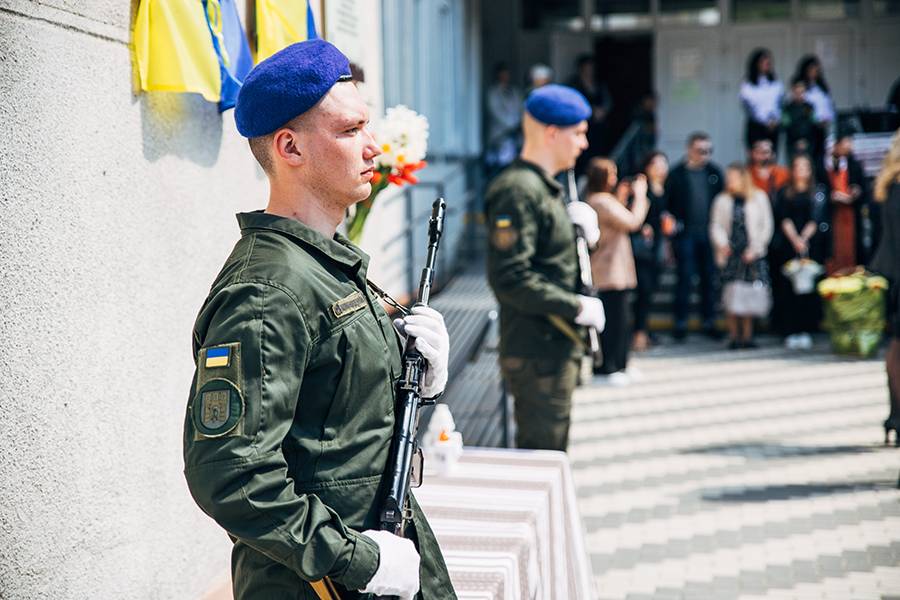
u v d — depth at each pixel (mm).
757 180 11703
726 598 4547
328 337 2031
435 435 3859
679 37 16391
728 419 8031
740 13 16266
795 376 9680
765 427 7730
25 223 2635
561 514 3736
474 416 6488
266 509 1863
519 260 4531
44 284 2717
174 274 3486
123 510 3133
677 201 11758
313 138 2111
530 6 16500
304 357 1985
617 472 6629
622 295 9375
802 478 6375
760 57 13750
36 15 2689
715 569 4906
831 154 11484
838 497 5973
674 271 13047
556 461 4023
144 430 3271
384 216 7723
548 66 16484
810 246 11375
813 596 4547
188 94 3588
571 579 3500
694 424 7902
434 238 2457
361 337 2076
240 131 2170
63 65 2814
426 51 10578
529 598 3098
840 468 6566
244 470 1861
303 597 2023
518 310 4656
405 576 1979
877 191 6422
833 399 8633
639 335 11328
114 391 3082
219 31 3664
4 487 2531
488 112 14273
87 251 2932
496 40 16531
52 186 2758
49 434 2732
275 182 2166
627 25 16484
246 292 1955
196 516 3672
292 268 2014
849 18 15938
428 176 10391
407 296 8852
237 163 4031
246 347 1915
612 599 4562
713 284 11852
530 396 4680
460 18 12531
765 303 10992
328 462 2031
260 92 2092
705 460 6859
